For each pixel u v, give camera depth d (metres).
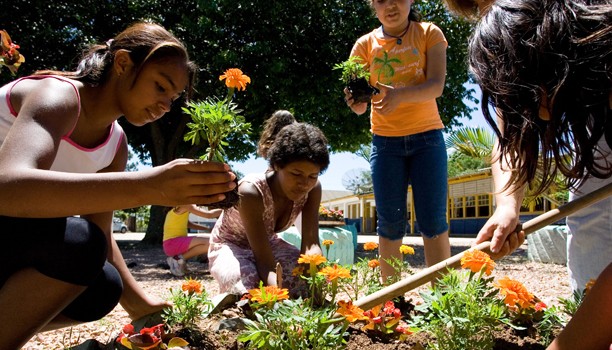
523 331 1.97
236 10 12.09
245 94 12.29
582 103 1.07
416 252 10.36
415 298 2.89
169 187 1.29
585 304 1.11
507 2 1.20
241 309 2.14
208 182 1.30
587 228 2.32
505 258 9.43
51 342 2.38
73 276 1.53
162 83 1.66
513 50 1.12
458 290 1.62
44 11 11.84
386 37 3.35
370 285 2.30
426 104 3.16
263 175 2.80
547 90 1.09
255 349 1.58
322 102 12.16
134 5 12.45
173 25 12.42
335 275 1.70
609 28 1.02
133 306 2.09
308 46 12.13
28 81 1.61
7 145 1.33
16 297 1.50
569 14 1.06
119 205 1.30
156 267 7.43
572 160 1.23
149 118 1.73
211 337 1.92
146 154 15.94
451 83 12.80
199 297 2.06
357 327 2.07
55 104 1.49
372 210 30.61
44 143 1.37
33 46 11.63
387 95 2.95
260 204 2.65
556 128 1.10
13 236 1.50
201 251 6.36
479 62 1.20
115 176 1.30
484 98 1.24
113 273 1.90
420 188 3.15
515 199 1.92
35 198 1.24
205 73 11.70
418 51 3.23
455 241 16.34
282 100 12.20
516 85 1.11
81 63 1.76
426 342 1.94
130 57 1.66
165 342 1.87
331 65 12.23
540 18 1.10
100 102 1.71
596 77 1.04
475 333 1.63
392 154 3.20
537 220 1.84
